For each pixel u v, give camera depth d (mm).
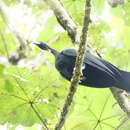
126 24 13398
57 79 11664
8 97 11164
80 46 9211
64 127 11078
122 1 13297
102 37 13227
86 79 10938
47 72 11906
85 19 8984
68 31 12047
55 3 12281
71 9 13055
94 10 13172
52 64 12469
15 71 11453
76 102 11555
